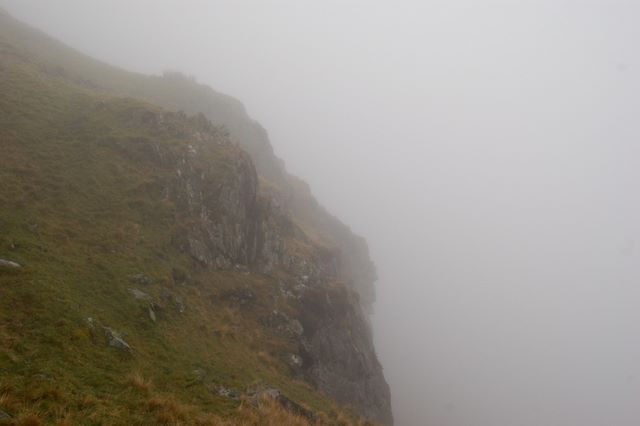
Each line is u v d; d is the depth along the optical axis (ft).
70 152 81.05
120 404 38.34
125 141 90.43
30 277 49.03
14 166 69.21
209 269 83.76
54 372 37.93
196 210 88.22
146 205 79.71
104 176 79.56
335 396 88.17
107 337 48.14
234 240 94.17
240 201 100.07
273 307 91.15
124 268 63.72
